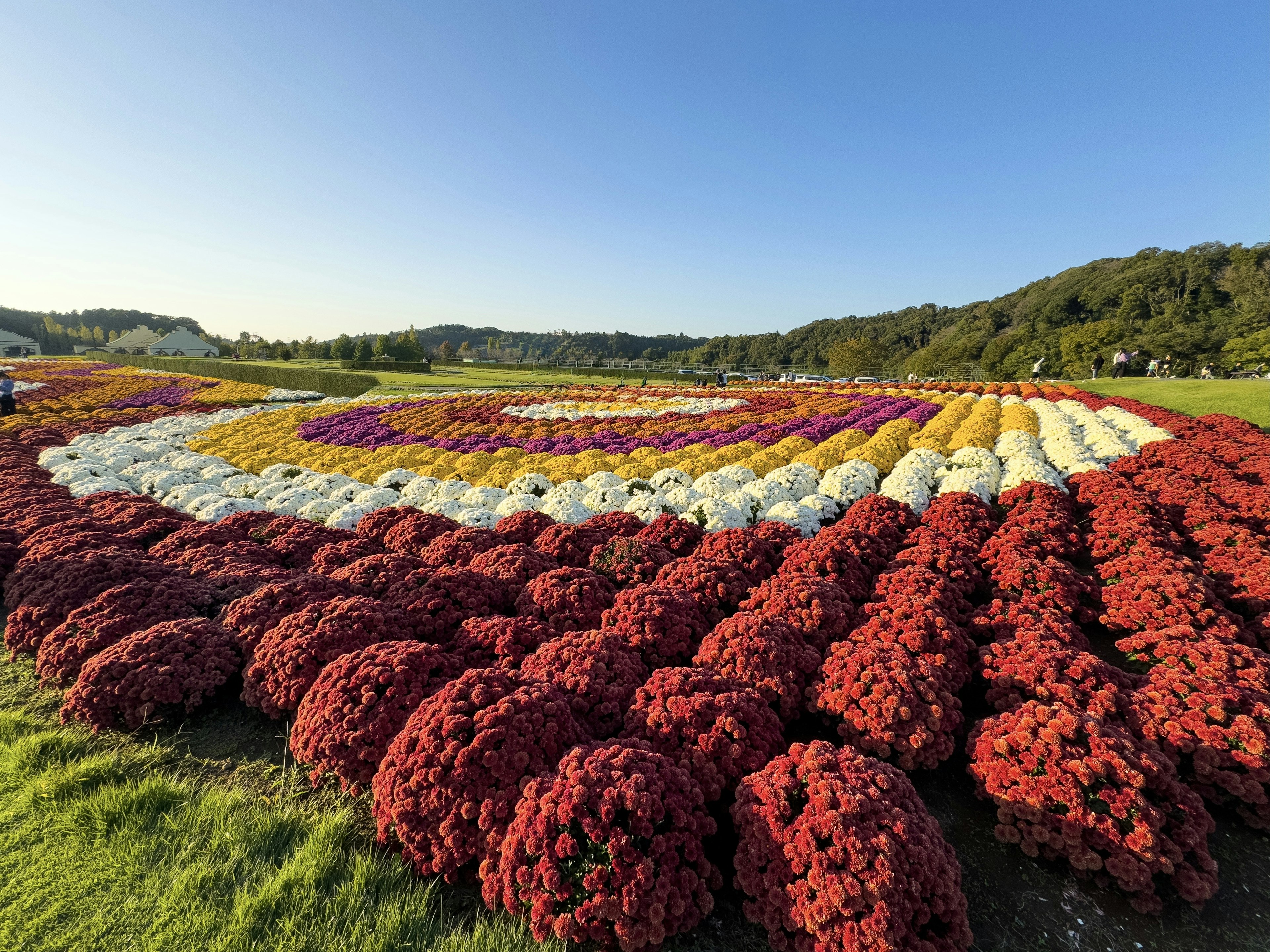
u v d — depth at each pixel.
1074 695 4.48
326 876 3.47
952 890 3.14
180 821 3.83
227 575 6.89
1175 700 4.35
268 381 45.38
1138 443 14.45
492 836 3.40
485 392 35.59
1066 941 3.32
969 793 4.39
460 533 7.94
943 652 5.09
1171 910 3.52
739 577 6.48
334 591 6.30
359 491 11.96
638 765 3.57
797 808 3.45
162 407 29.89
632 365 92.50
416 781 3.61
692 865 3.37
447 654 5.00
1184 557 7.13
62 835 3.68
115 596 6.06
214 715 5.21
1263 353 49.78
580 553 7.71
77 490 12.01
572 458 14.09
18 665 6.10
